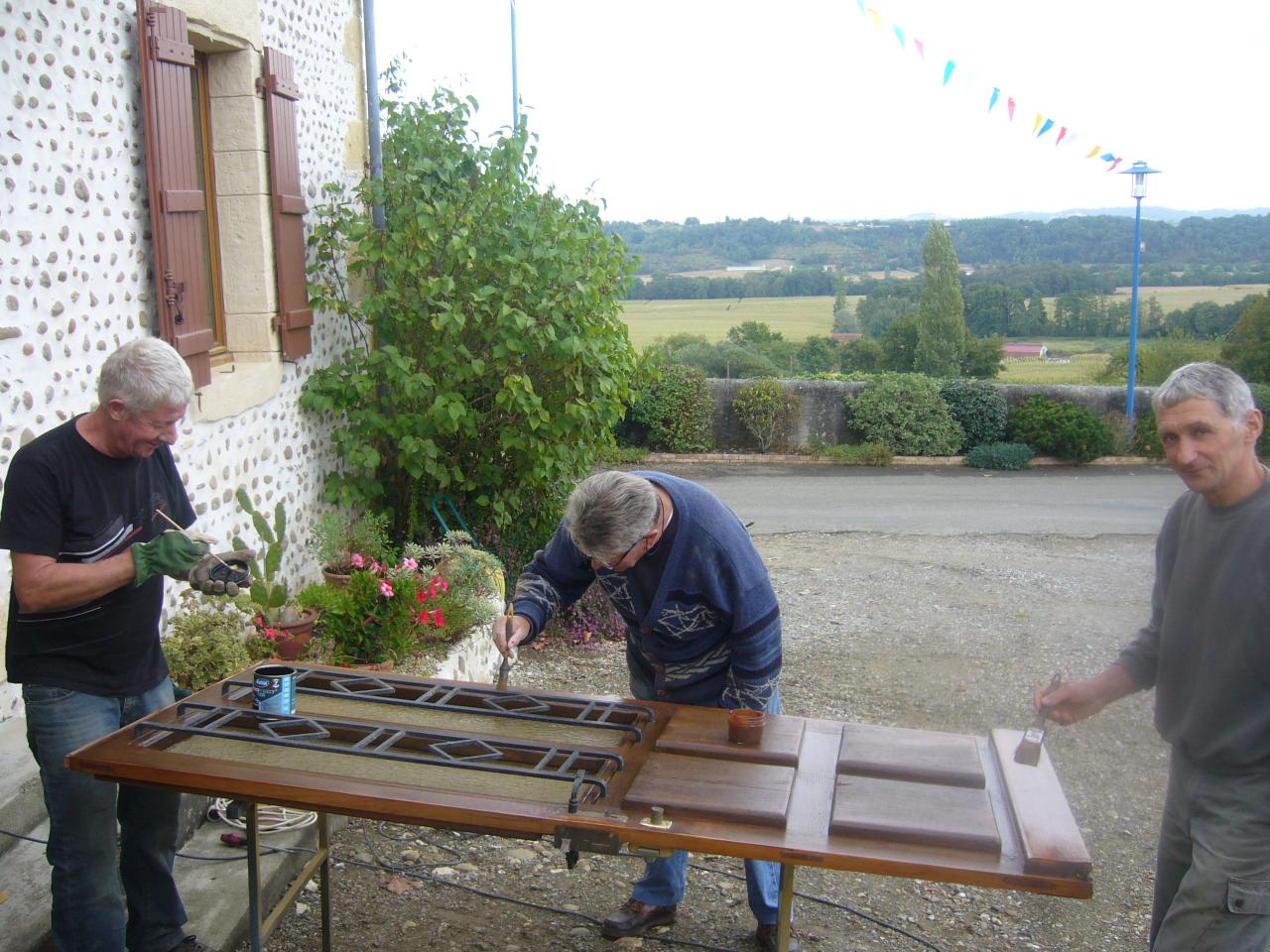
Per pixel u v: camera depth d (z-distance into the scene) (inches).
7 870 117.9
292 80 219.0
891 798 85.1
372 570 192.5
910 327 859.4
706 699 116.3
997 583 313.3
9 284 138.4
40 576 92.3
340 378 239.0
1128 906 140.0
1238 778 86.7
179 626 158.4
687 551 106.4
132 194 167.6
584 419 254.2
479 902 136.2
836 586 309.7
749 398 587.5
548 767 94.6
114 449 98.4
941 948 129.5
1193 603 90.2
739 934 131.3
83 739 98.5
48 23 145.9
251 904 104.9
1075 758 187.3
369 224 241.1
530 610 116.4
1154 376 717.9
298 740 95.7
